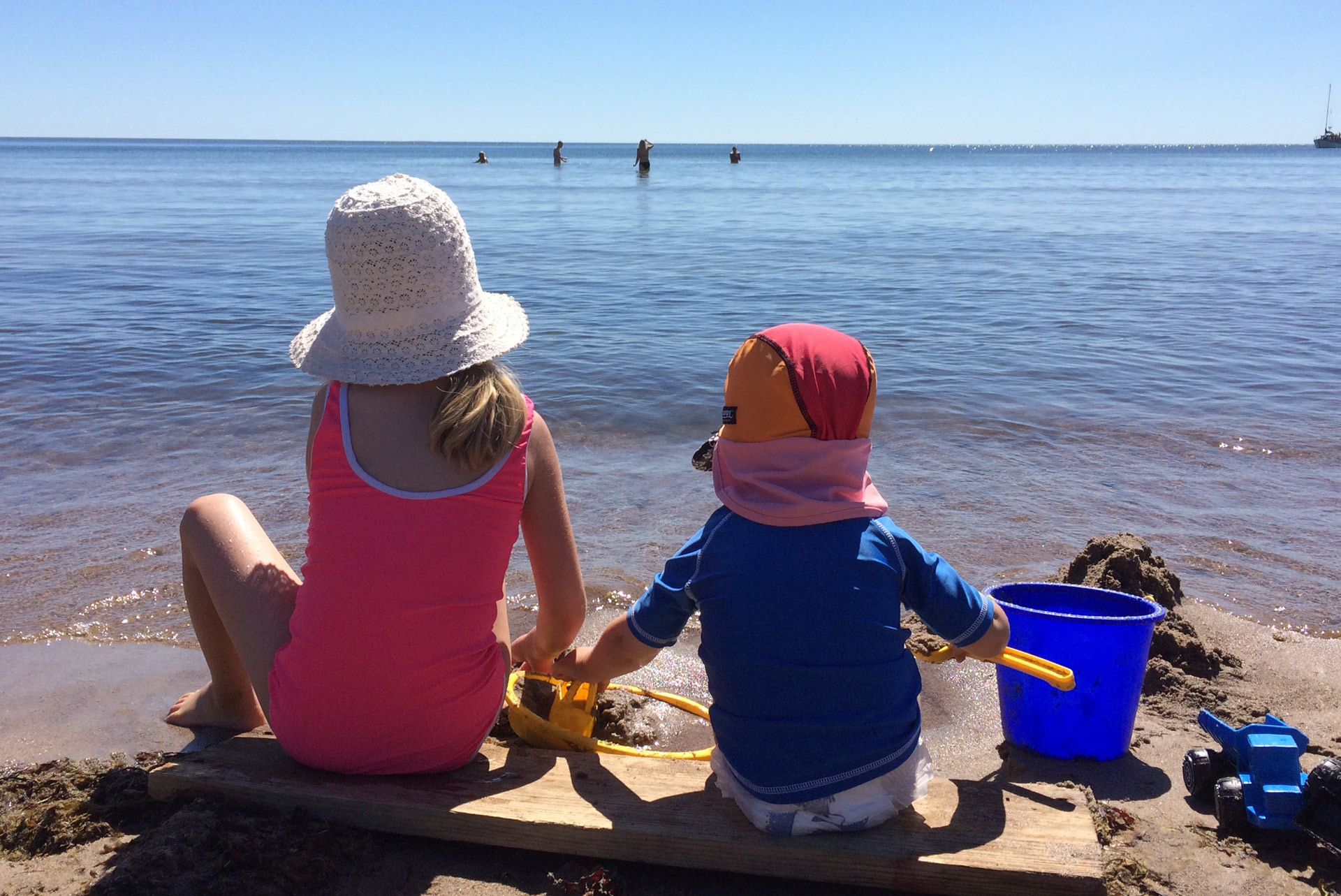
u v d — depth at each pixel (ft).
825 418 6.23
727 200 99.96
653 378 21.98
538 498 7.00
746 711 6.36
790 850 6.13
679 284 37.81
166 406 19.13
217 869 6.00
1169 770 7.88
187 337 25.43
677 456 16.97
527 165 253.03
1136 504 14.58
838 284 38.09
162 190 110.93
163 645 10.14
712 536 6.53
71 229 58.29
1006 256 48.80
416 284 6.35
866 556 6.22
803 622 6.16
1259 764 6.85
